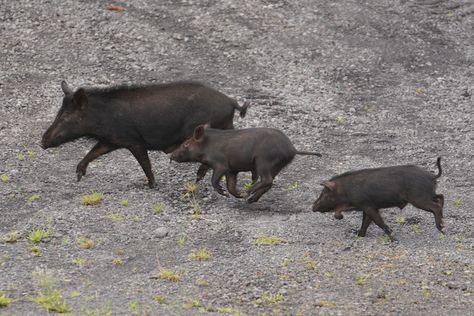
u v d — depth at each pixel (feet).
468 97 183.62
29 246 113.91
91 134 134.72
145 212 126.72
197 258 110.63
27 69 185.57
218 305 96.07
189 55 196.03
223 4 220.02
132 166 146.61
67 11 211.20
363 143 160.04
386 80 190.39
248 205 131.34
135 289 100.32
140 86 135.33
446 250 114.01
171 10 215.51
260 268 106.93
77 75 184.44
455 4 226.38
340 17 217.15
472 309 95.35
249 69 191.83
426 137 163.94
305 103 177.68
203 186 138.21
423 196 116.67
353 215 127.95
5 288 98.99
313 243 116.57
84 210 126.52
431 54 202.59
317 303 96.32
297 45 203.31
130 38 201.05
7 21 205.46
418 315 93.66
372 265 107.96
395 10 222.28
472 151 157.48
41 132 158.61
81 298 96.89
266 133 126.62
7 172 141.18
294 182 141.38
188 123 134.62
